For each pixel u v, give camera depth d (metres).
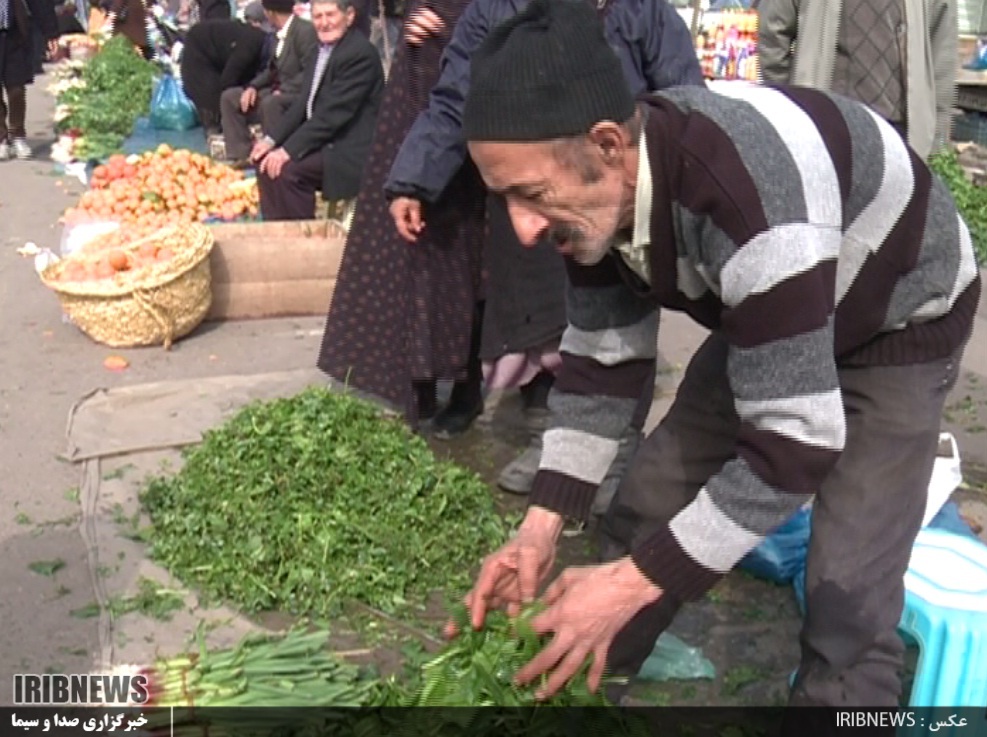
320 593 3.29
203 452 3.78
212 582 3.34
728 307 1.98
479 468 4.36
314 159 6.59
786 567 3.50
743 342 1.95
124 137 10.85
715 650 3.24
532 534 2.46
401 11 6.45
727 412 2.63
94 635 3.13
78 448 4.29
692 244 2.00
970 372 5.48
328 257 6.07
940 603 2.68
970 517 4.04
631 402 2.50
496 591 2.47
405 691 2.62
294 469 3.55
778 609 3.44
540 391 4.24
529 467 4.16
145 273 5.36
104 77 12.48
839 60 5.73
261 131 9.18
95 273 5.42
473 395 4.59
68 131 11.25
